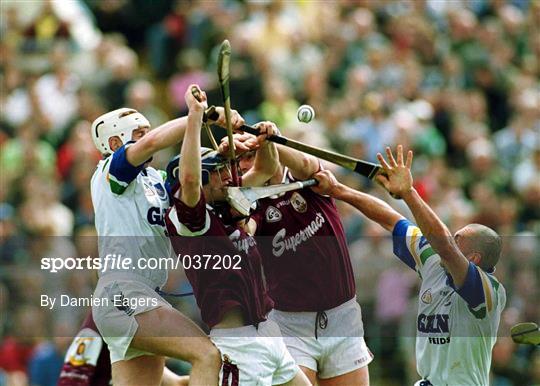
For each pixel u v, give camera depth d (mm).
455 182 52062
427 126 54562
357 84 54938
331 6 60750
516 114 57344
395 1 61344
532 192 51031
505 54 59625
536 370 39969
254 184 27781
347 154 51594
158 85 59781
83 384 31266
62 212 49719
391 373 40125
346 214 45000
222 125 26531
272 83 53594
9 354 42969
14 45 58250
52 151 53406
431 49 59125
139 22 62812
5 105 55750
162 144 25922
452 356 28812
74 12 60469
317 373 29844
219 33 57906
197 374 26328
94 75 56188
